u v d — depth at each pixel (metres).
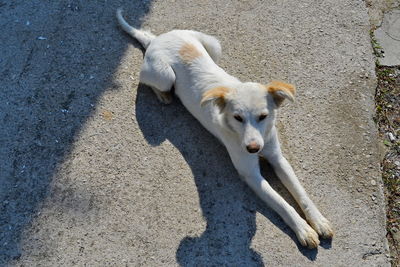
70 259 1.57
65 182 1.69
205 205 1.63
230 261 1.55
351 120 1.76
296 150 1.71
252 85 1.53
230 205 1.63
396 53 1.92
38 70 1.90
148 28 1.99
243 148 1.52
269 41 1.94
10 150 1.75
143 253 1.57
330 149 1.71
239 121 1.52
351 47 1.92
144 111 1.81
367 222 1.59
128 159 1.72
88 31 1.99
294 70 1.87
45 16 2.03
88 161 1.72
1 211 1.65
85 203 1.65
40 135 1.77
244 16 2.01
